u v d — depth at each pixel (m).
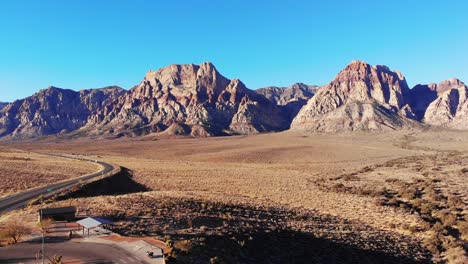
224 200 55.22
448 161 116.38
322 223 46.06
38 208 45.47
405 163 118.56
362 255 35.75
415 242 40.59
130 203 47.84
